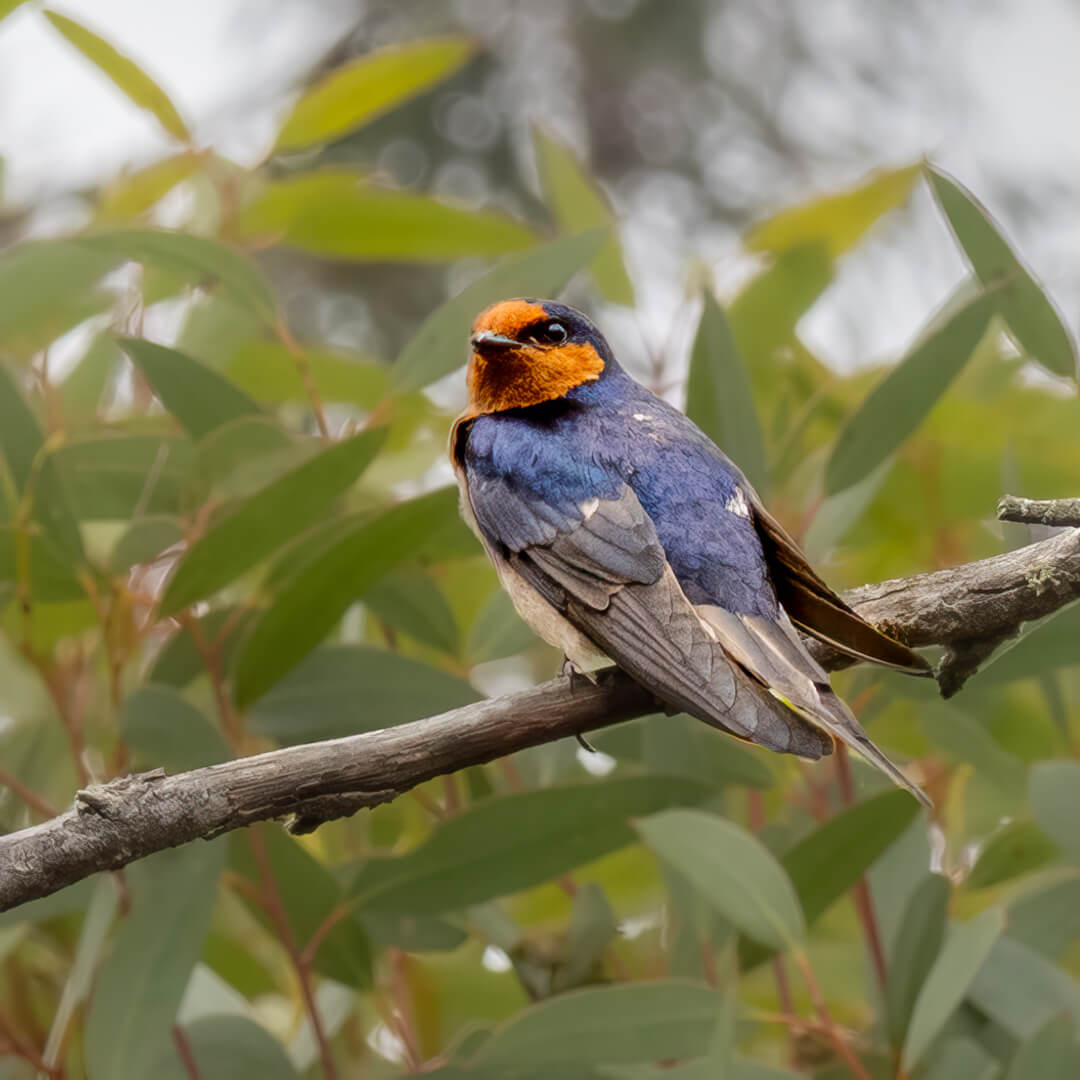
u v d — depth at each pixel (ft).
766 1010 33.12
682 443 29.07
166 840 21.75
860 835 27.45
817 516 32.14
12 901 21.21
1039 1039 25.61
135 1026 26.37
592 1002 26.37
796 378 37.99
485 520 28.71
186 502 31.04
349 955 29.40
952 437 36.94
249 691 29.48
